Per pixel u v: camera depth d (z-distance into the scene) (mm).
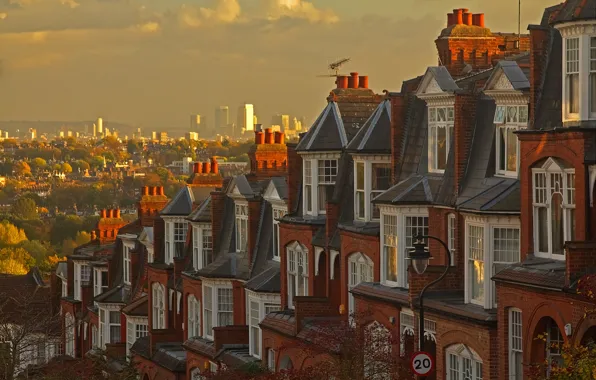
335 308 82312
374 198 77438
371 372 67688
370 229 77125
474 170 67500
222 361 95312
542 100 61031
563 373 48938
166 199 137375
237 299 100188
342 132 86250
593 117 56875
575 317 53312
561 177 57719
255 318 94062
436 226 70750
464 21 82188
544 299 55812
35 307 162375
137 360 116062
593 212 55656
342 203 83875
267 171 109500
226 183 109188
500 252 62781
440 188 70500
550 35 61281
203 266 107062
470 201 64500
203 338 102812
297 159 90625
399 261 72312
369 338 67688
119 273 138125
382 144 79625
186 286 108125
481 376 62281
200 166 122062
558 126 59438
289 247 89562
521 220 60281
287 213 91188
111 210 160750
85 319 142750
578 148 55938
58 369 102875
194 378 102938
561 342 56375
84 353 144625
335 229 83500
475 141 68000
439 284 67812
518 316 59031
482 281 63719
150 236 123938
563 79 58188
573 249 53469
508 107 65000
